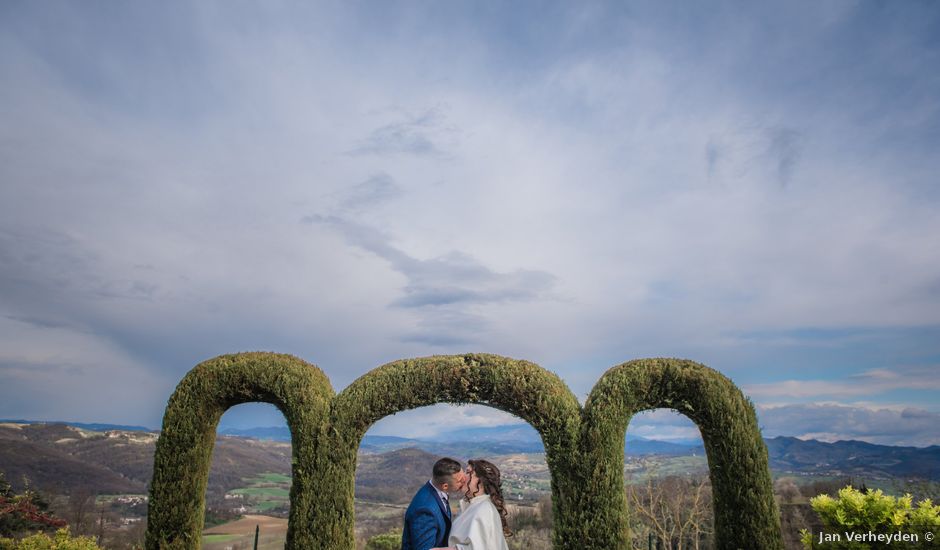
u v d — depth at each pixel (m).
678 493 13.69
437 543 5.57
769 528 6.73
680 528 13.45
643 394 7.30
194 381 7.93
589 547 6.90
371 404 7.65
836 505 7.36
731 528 6.83
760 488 6.83
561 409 7.33
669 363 7.39
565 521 7.08
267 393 8.00
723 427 7.02
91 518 25.64
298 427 7.71
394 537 17.73
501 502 5.79
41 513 17.69
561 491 7.18
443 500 5.79
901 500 7.16
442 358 7.79
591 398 7.39
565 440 7.25
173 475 7.70
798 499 12.20
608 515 6.96
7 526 16.23
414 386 7.62
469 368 7.61
